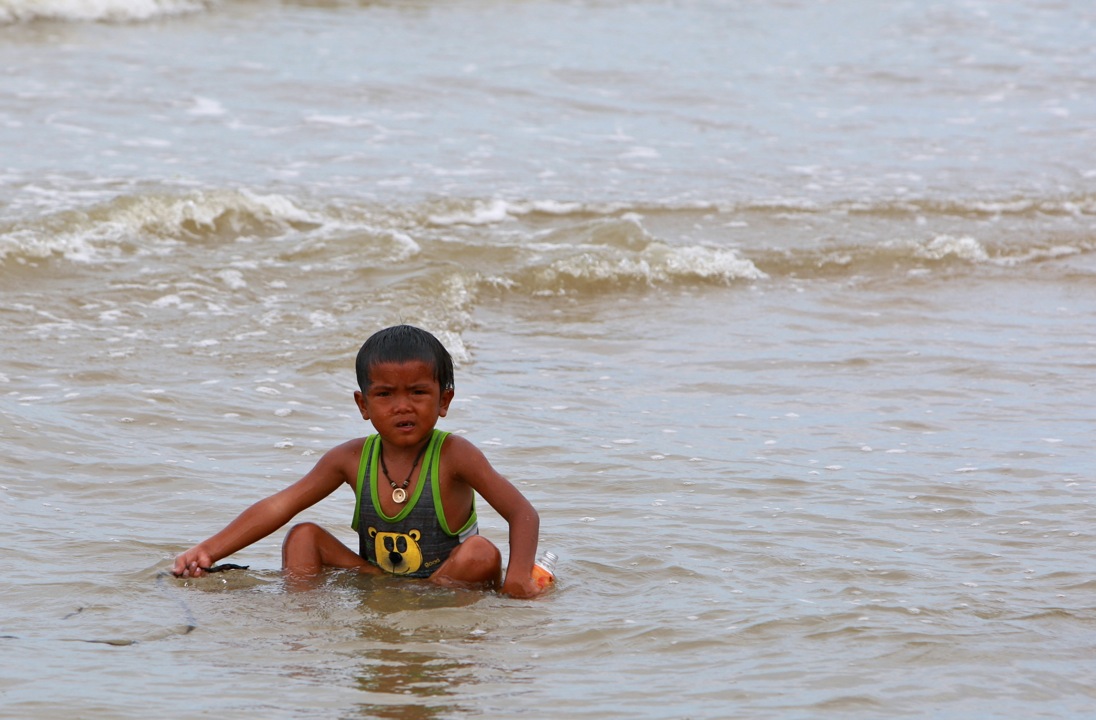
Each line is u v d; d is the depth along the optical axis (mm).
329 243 39812
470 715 14125
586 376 30734
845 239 44719
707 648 16172
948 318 37125
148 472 22938
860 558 19688
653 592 18172
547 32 72438
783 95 64562
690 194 49000
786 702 14617
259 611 17172
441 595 17844
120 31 65875
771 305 38125
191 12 70562
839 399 29312
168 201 41094
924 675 15414
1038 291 40531
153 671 15109
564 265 39281
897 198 49781
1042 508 22250
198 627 16578
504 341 33656
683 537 20500
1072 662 15914
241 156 49438
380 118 55969
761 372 31422
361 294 35719
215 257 38219
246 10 72188
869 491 23062
